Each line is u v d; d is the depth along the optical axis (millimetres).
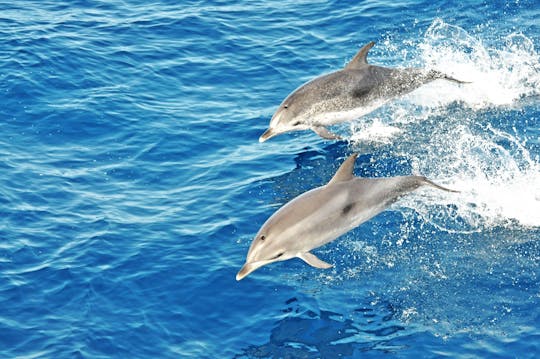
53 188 17797
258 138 19969
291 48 23953
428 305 14789
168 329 14320
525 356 13609
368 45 19141
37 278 15266
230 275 15484
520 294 14992
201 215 17125
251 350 13898
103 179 18250
